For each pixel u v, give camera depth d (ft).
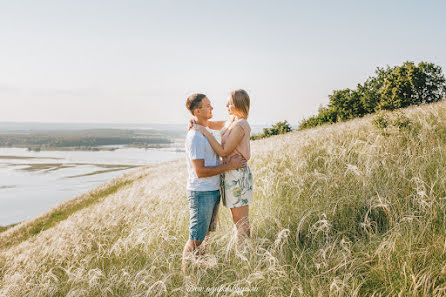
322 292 7.01
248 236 10.37
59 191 294.66
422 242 7.82
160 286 8.48
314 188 12.73
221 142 11.00
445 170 11.00
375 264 7.72
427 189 10.18
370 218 9.73
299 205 12.10
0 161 655.76
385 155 14.03
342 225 9.96
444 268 6.63
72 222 29.27
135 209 21.49
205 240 10.74
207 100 10.31
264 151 27.12
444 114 19.48
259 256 9.09
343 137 21.45
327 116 121.80
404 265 6.82
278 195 13.38
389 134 17.69
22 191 303.07
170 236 12.23
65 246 16.69
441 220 8.59
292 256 9.20
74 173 442.50
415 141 15.51
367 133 20.59
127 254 12.77
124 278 9.93
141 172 108.68
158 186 32.42
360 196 11.15
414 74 98.27
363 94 117.39
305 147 21.40
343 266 7.84
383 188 11.02
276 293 7.58
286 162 18.83
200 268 9.25
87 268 12.34
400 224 8.66
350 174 12.63
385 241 7.94
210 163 10.13
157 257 10.81
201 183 10.13
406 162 12.82
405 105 98.68
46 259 15.87
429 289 6.55
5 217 198.29
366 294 6.93
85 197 82.74
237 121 10.50
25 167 536.83
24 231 60.64
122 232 16.63
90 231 18.81
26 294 11.67
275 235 10.39
